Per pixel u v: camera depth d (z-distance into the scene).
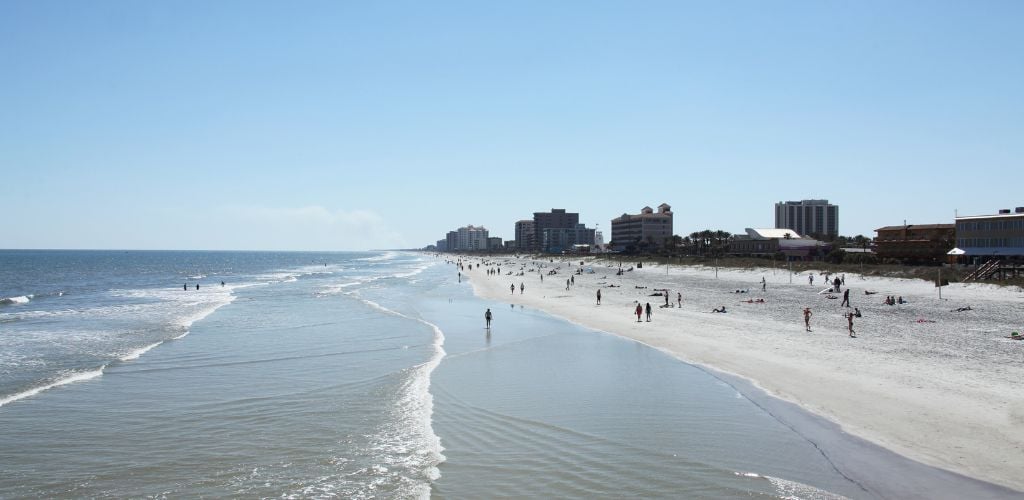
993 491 11.36
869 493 11.45
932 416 15.91
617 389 20.53
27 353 28.70
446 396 19.92
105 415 17.89
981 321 36.00
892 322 35.94
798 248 128.12
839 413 16.66
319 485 12.59
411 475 13.02
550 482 12.45
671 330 34.59
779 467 12.93
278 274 133.75
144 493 12.30
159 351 29.19
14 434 16.06
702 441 14.80
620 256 174.75
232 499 11.98
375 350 29.36
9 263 189.62
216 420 17.34
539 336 33.94
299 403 19.17
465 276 114.25
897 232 97.00
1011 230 73.38
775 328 33.97
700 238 149.88
